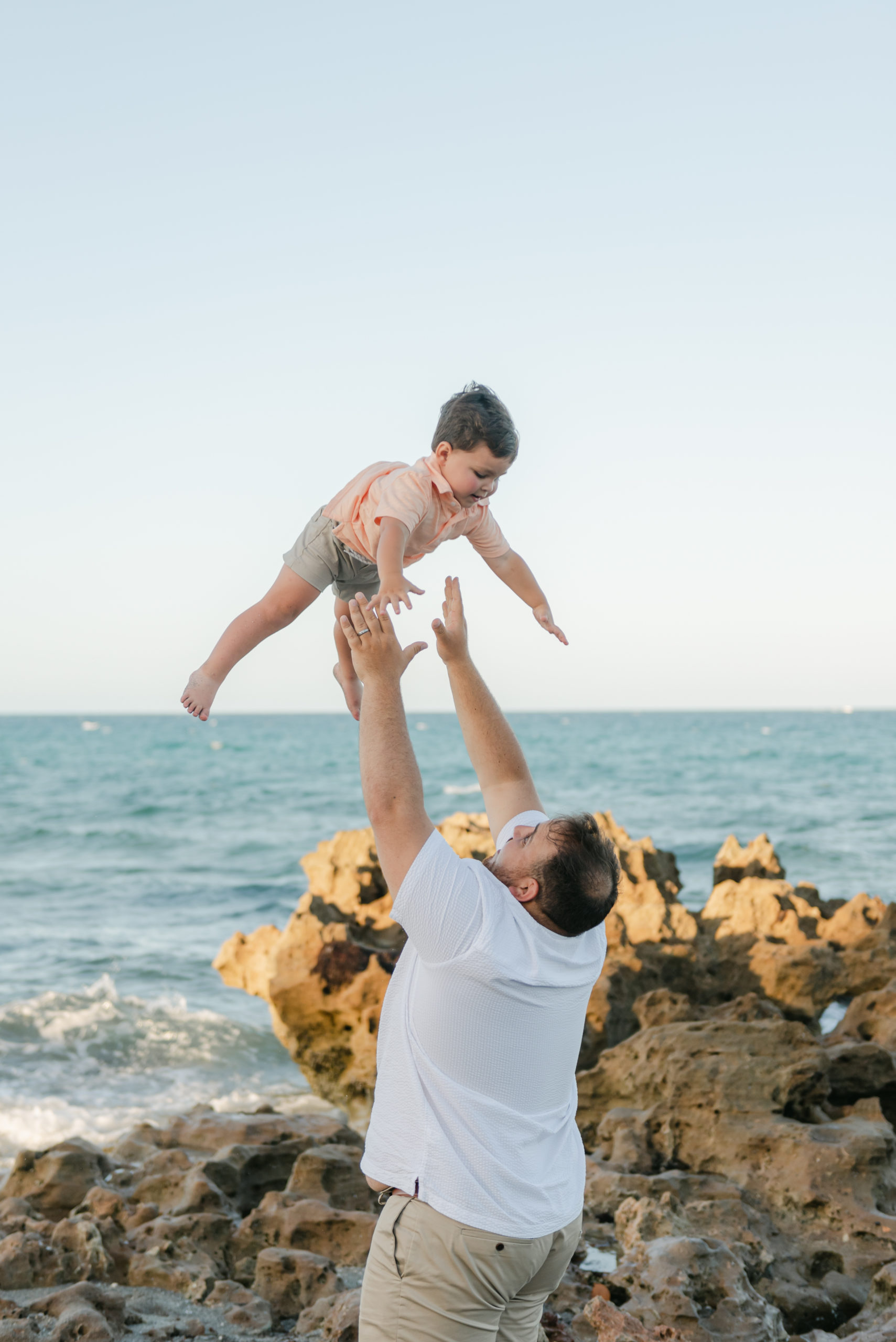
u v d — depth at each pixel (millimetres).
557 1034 2672
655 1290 4562
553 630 4039
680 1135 6438
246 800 41156
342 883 11547
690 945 10922
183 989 13430
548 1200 2609
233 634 3611
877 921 11688
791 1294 5059
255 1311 4770
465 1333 2568
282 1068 10758
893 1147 6039
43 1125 8789
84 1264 5125
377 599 2906
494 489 3541
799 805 36125
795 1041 6797
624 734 104562
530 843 2721
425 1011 2604
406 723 2758
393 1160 2596
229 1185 6145
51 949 15688
